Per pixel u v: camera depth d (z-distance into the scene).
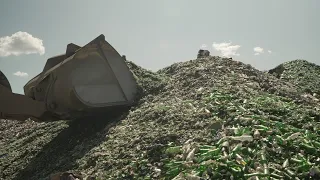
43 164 9.30
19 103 9.49
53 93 9.66
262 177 5.09
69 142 9.97
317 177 5.12
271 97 9.09
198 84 10.31
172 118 8.12
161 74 12.69
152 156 6.66
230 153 5.80
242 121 6.86
